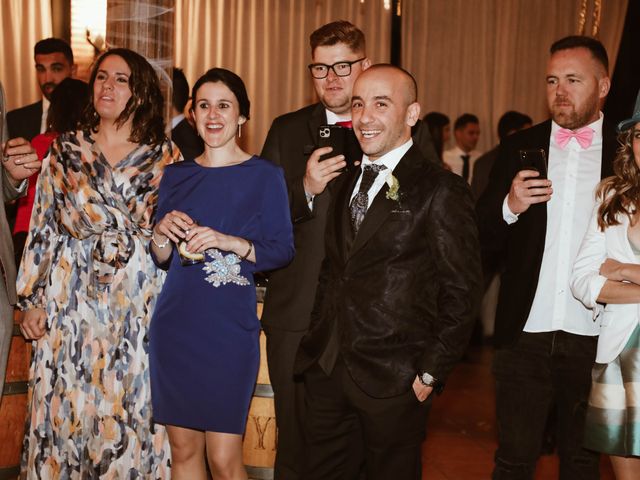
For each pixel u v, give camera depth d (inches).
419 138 150.3
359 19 388.5
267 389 151.6
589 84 137.1
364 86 120.8
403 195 118.9
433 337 117.5
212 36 373.4
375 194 122.3
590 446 125.0
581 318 136.4
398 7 393.7
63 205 141.7
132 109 142.0
